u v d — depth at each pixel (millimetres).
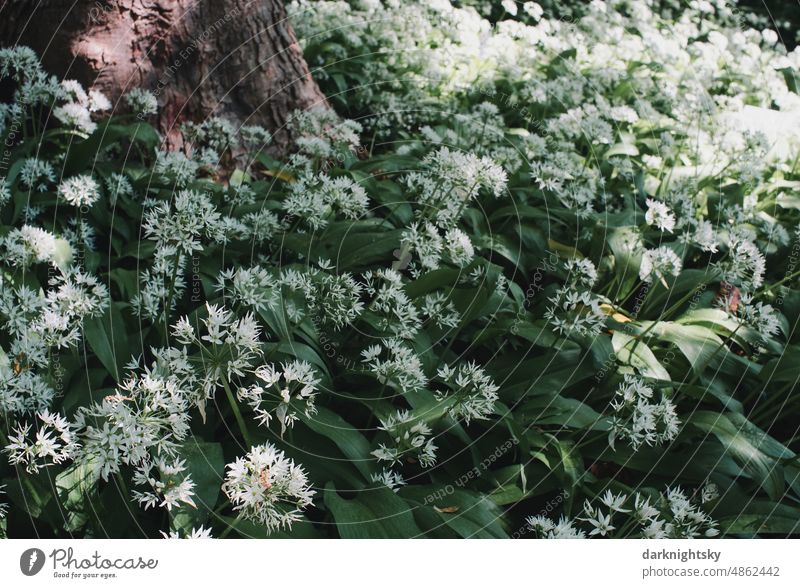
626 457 3154
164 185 4273
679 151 6180
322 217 3920
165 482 2320
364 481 2805
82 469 2527
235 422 2977
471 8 9258
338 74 6473
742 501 3023
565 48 7742
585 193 4777
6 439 2658
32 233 3156
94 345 2953
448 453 3137
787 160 6539
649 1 10656
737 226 4863
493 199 4727
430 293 3650
